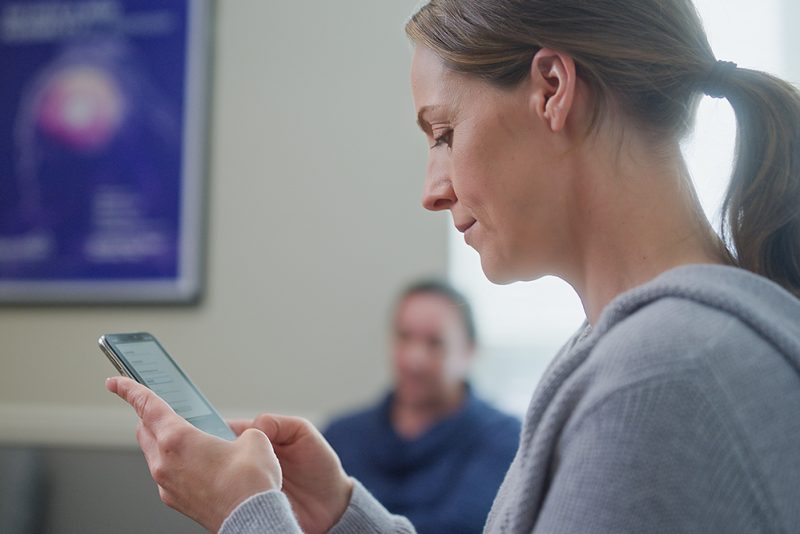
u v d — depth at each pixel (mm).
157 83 2459
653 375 567
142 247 2436
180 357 2393
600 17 689
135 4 2488
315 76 2385
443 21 739
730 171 730
